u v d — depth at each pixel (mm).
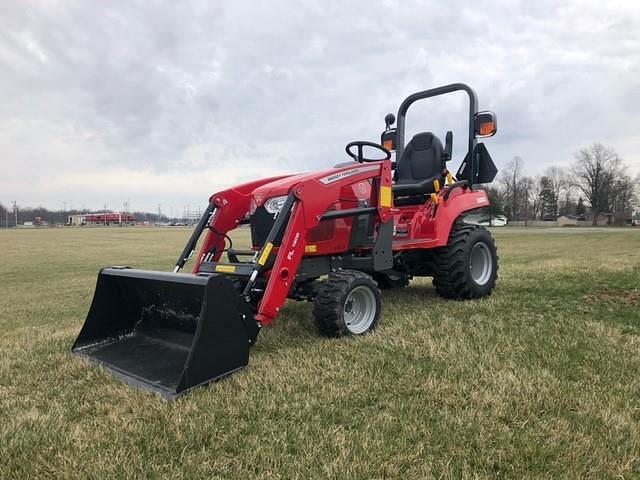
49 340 4617
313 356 3625
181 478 2070
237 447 2328
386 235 4809
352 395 2900
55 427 2588
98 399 2979
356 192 4648
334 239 4480
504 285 6449
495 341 3879
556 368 3262
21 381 3369
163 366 3416
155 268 14180
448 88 6082
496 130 5750
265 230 4355
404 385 3031
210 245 4691
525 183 82375
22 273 14219
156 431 2494
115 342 4047
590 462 2148
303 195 3934
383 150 4816
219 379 3158
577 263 8906
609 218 72625
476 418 2557
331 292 4062
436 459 2201
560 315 4699
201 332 3066
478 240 5652
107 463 2197
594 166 69250
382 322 4625
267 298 3633
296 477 2066
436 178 5629
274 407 2727
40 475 2143
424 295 6027
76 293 9477
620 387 2910
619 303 5117
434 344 3795
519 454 2213
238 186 4840
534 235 36344
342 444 2311
